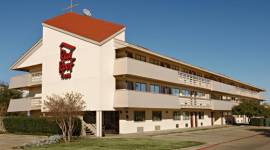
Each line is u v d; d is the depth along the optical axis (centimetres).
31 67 4197
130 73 3362
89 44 3388
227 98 6619
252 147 2419
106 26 3762
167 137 3119
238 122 7050
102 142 2514
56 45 3694
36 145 2420
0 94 5559
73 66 3500
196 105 4794
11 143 2655
